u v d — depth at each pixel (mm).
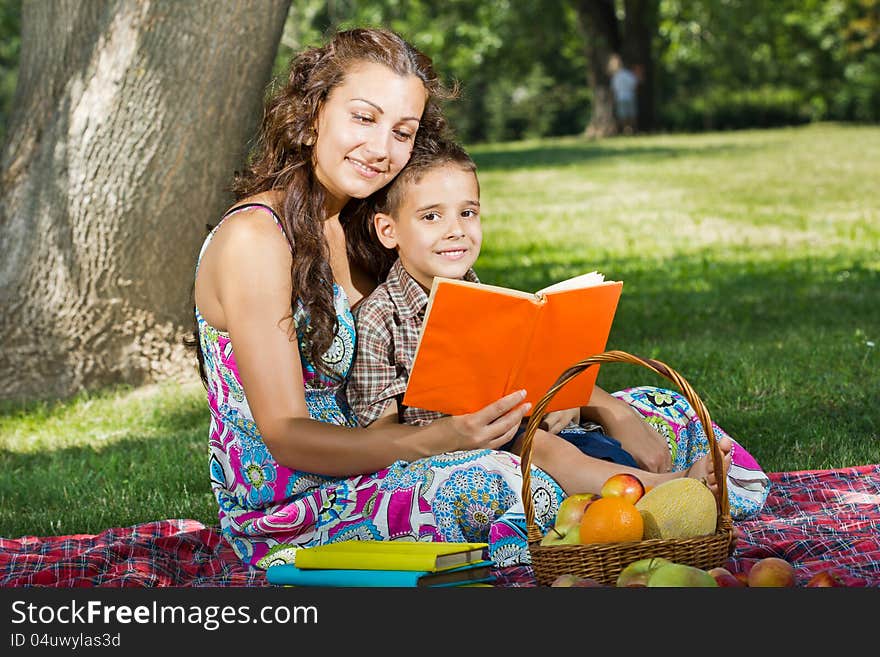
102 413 8242
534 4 36125
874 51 41531
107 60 8656
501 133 48156
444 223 4148
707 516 3621
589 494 3787
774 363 8305
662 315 10906
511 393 3783
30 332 8828
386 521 3869
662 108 44594
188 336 8961
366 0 35250
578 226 18000
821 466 5898
